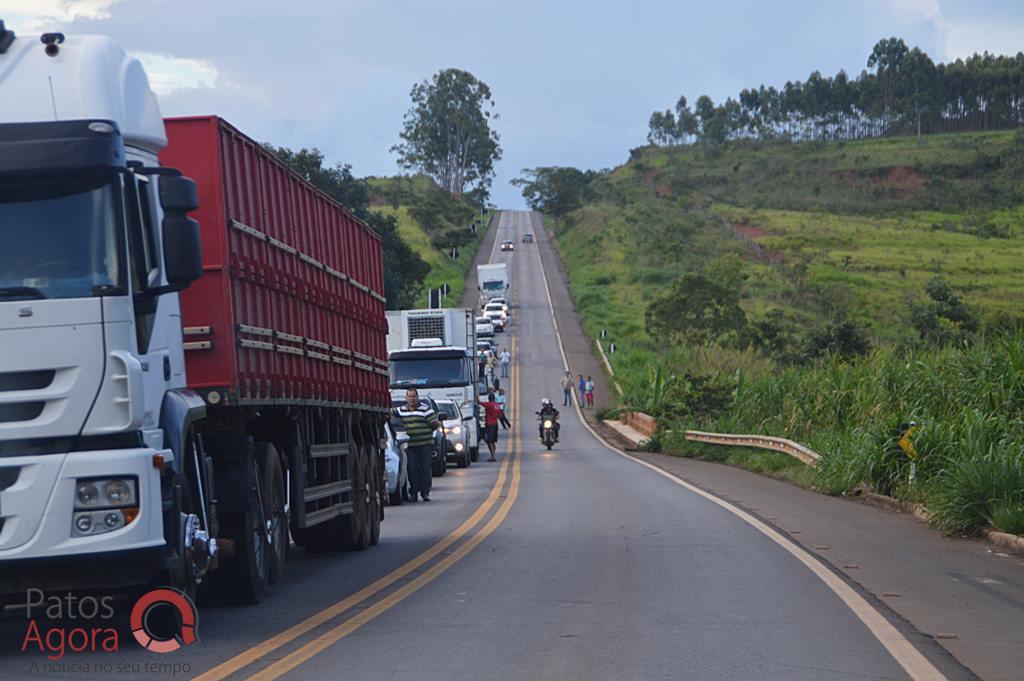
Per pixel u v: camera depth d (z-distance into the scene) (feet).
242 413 70.33
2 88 55.62
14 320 52.01
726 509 131.13
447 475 216.74
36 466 51.72
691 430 270.05
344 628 60.95
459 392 244.63
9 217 53.21
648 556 89.92
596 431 383.65
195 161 68.03
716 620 61.82
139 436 54.03
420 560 91.86
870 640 56.34
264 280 76.64
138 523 52.70
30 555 51.39
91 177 53.78
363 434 114.52
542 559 89.40
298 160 451.53
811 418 204.03
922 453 134.62
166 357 59.57
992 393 136.26
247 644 56.90
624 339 640.17
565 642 56.13
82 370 52.34
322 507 93.15
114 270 53.36
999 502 102.06
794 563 85.10
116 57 58.90
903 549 95.09
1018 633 58.95
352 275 109.91
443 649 54.80
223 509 69.26
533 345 640.58
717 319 602.85
